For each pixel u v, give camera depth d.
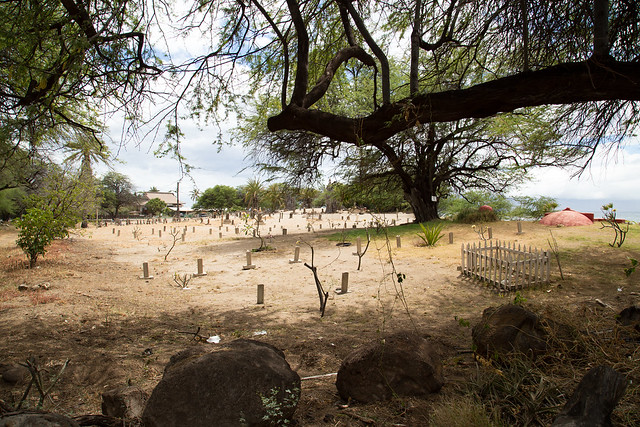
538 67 4.69
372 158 13.91
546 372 3.38
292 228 32.09
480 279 9.91
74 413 3.39
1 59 4.33
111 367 4.66
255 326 6.96
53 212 14.86
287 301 9.16
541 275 9.04
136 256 18.20
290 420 2.93
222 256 17.64
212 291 10.62
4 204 32.59
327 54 7.34
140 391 3.18
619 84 3.31
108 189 65.62
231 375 2.61
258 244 20.95
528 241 14.60
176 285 11.53
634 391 2.92
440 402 3.12
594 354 3.58
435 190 24.09
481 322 4.15
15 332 6.20
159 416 2.46
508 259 8.81
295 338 6.05
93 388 4.11
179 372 2.61
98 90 4.96
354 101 19.19
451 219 24.06
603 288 8.41
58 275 11.93
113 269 14.34
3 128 4.33
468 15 5.49
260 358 2.85
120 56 4.66
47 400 3.67
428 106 4.02
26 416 1.97
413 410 3.03
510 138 18.64
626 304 7.07
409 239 17.81
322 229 29.19
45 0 4.06
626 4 4.46
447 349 4.98
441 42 5.70
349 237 20.34
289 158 21.52
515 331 3.77
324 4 6.25
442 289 9.48
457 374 3.86
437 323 6.63
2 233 28.00
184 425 2.43
